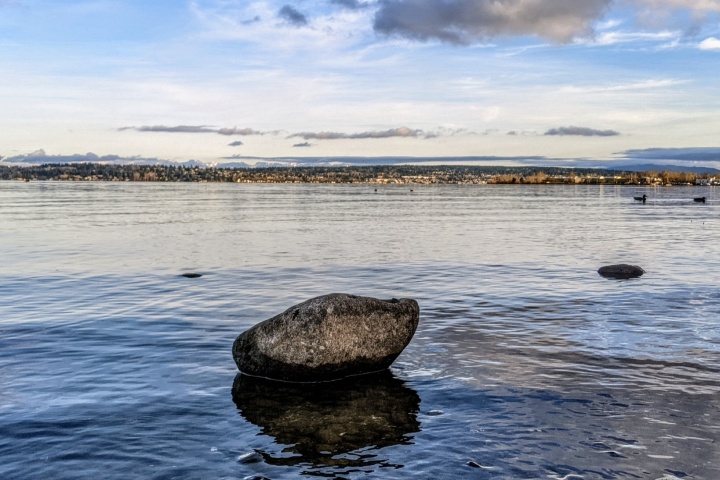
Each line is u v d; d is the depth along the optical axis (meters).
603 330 16.52
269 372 12.74
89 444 9.54
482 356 14.16
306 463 8.95
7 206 94.50
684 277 25.84
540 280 25.23
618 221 66.62
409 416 10.70
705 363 13.48
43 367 13.37
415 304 13.80
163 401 11.43
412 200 135.88
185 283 24.50
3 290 22.86
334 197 156.12
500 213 83.38
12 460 8.98
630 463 8.82
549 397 11.48
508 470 8.68
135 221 63.50
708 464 8.79
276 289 23.20
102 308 19.55
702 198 130.00
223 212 82.50
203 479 8.48
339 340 12.57
